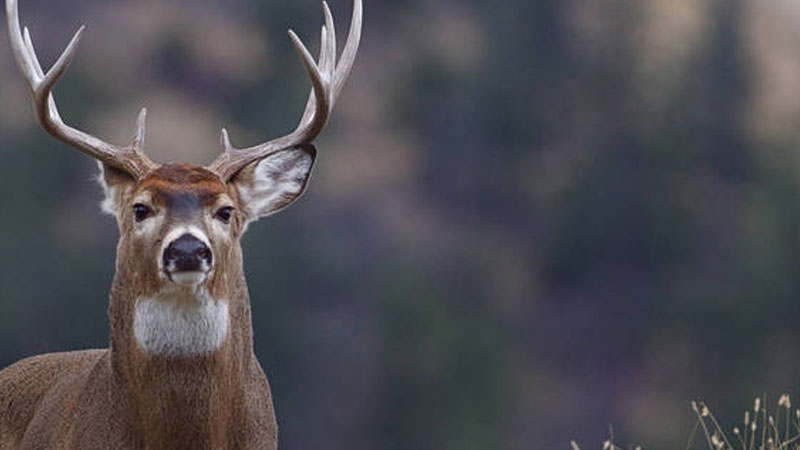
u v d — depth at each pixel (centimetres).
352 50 1327
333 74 1305
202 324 1135
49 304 6025
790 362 6719
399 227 7519
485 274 7206
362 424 6019
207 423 1147
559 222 7731
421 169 8112
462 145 8300
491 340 6297
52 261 6194
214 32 8388
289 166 1233
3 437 1292
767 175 7969
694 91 8594
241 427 1178
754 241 7325
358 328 6322
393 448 5972
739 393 6309
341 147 8062
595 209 7750
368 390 6091
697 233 7656
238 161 1217
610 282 7550
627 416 6575
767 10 9225
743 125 8388
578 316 7325
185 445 1146
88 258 6253
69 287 6075
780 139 8269
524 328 7219
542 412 6444
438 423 5953
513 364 6462
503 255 7662
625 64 8700
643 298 7425
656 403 6688
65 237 6412
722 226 7731
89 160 6750
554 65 8669
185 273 1112
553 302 7438
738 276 7119
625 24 8812
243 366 1181
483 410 6019
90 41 8200
